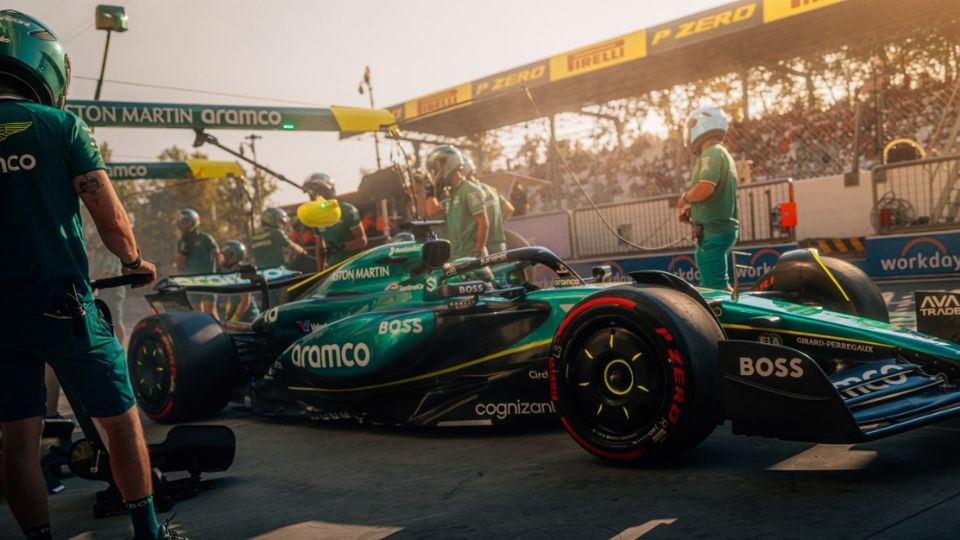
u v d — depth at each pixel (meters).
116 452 2.25
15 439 2.28
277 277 5.56
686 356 2.69
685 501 2.47
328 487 3.08
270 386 4.71
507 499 2.68
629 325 2.86
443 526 2.45
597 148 16.27
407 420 4.00
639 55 12.86
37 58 2.33
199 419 4.96
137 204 40.91
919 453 2.82
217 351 4.87
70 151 2.22
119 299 7.35
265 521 2.68
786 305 3.41
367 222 12.64
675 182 14.98
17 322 2.14
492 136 17.58
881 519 2.16
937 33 12.01
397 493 2.89
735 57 13.52
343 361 4.18
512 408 3.69
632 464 2.91
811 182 11.85
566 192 16.11
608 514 2.41
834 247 10.75
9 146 2.13
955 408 2.61
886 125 12.71
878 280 10.31
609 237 13.05
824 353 3.15
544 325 3.61
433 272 4.24
